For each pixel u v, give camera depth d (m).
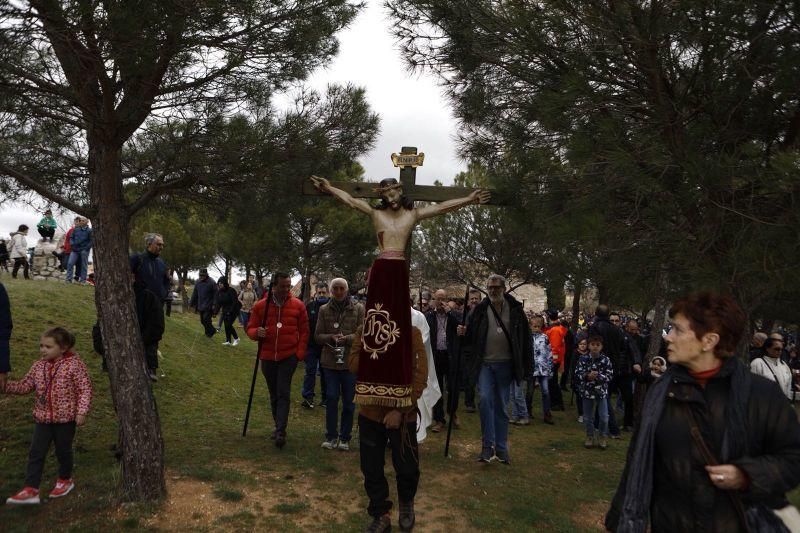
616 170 3.94
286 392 6.13
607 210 4.26
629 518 2.03
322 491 4.90
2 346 4.41
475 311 6.26
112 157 4.46
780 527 1.88
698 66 3.90
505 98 5.45
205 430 6.54
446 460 6.20
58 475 4.48
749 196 3.54
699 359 2.05
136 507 4.14
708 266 3.56
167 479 4.78
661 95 4.16
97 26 3.49
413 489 3.92
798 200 3.22
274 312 6.25
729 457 1.92
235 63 4.46
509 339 6.06
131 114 4.25
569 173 4.46
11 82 3.81
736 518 1.92
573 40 4.35
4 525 3.86
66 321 8.90
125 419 4.32
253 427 6.91
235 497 4.52
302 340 6.22
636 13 3.90
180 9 3.77
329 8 4.85
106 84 4.09
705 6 3.55
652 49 3.96
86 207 4.54
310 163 5.10
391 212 4.05
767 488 1.81
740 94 3.78
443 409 7.96
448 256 19.08
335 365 6.16
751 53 3.63
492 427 6.11
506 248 15.58
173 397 7.63
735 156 3.61
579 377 7.37
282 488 4.88
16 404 5.98
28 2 3.32
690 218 3.90
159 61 4.05
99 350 5.83
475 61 5.36
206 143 4.70
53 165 5.15
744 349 4.23
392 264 3.87
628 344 8.79
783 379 6.67
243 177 4.99
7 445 5.25
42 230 15.20
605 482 5.76
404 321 3.79
